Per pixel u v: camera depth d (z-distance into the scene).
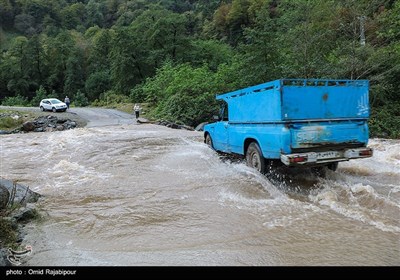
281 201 6.28
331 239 4.55
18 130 24.61
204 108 27.69
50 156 12.21
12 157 12.29
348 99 7.12
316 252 4.18
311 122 6.80
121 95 54.34
